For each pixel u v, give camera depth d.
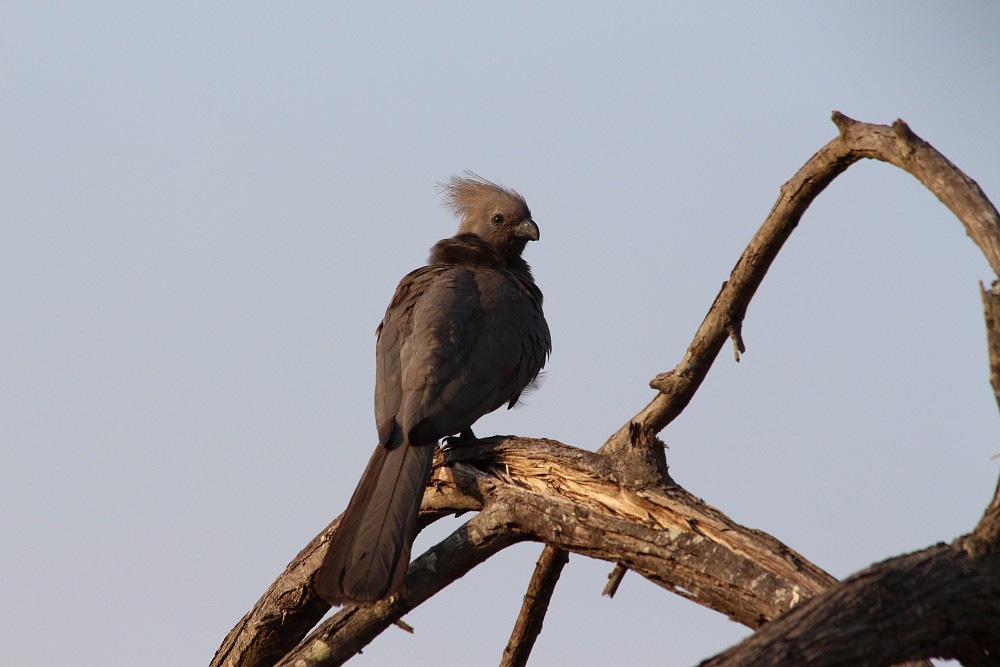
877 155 8.58
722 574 8.11
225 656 11.41
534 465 9.77
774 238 9.92
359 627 9.69
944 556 6.52
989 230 7.31
